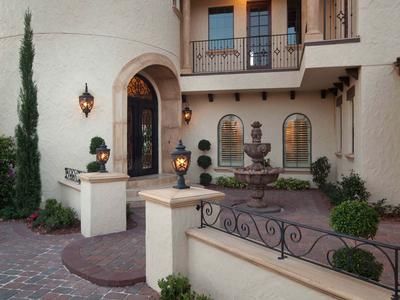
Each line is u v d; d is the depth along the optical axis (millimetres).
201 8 12984
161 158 11836
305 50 7875
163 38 10508
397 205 7445
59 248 5820
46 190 8867
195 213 4004
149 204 4250
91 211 6219
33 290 4207
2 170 8453
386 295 2295
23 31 9000
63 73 9000
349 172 9031
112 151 9273
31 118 8398
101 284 4301
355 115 8227
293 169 12102
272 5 12508
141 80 11242
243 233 5934
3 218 8031
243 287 3199
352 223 3271
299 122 12258
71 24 9039
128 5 9617
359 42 7555
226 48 12789
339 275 2646
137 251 5371
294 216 7461
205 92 12039
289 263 2883
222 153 12938
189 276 3922
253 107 12547
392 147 7469
